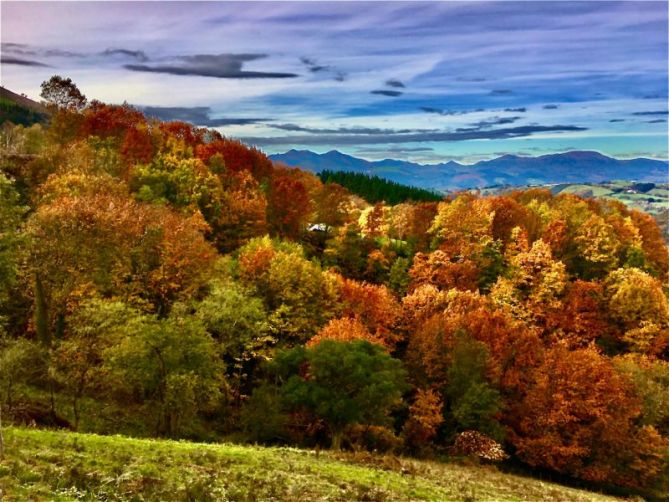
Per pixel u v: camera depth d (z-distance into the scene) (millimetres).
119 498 16891
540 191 161625
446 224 109062
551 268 92438
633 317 88688
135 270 60688
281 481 22672
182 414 44125
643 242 131875
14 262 44625
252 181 112750
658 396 65438
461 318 74500
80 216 53031
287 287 69125
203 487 19266
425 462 39688
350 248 107438
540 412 61875
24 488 15758
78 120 116188
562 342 77312
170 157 99250
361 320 74312
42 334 49250
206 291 64812
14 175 79125
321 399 46844
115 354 39781
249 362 66312
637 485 58062
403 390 52938
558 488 39844
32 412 38250
